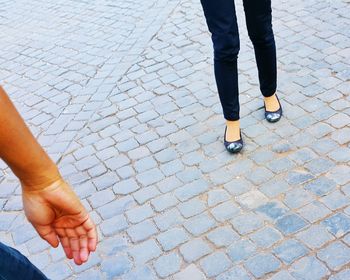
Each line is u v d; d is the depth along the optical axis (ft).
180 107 11.69
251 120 10.63
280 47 13.17
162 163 10.02
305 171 9.04
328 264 7.29
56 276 8.06
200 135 10.56
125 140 10.99
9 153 3.55
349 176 8.75
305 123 10.20
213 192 9.03
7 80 15.21
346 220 7.94
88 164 10.51
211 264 7.69
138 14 17.74
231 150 9.67
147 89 12.78
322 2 15.20
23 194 3.92
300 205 8.38
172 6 17.61
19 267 4.20
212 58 13.58
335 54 12.36
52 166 3.87
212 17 8.34
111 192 9.59
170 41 15.10
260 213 8.38
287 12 15.01
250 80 12.10
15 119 3.51
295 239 7.79
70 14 19.36
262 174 9.17
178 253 8.00
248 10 8.88
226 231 8.19
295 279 7.18
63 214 4.07
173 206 8.93
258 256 7.64
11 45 17.75
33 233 9.05
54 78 14.61
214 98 11.73
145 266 7.91
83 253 4.26
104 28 17.28
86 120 12.08
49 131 12.01
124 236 8.54
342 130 9.82
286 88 11.41
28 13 20.57
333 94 10.90
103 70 14.33
